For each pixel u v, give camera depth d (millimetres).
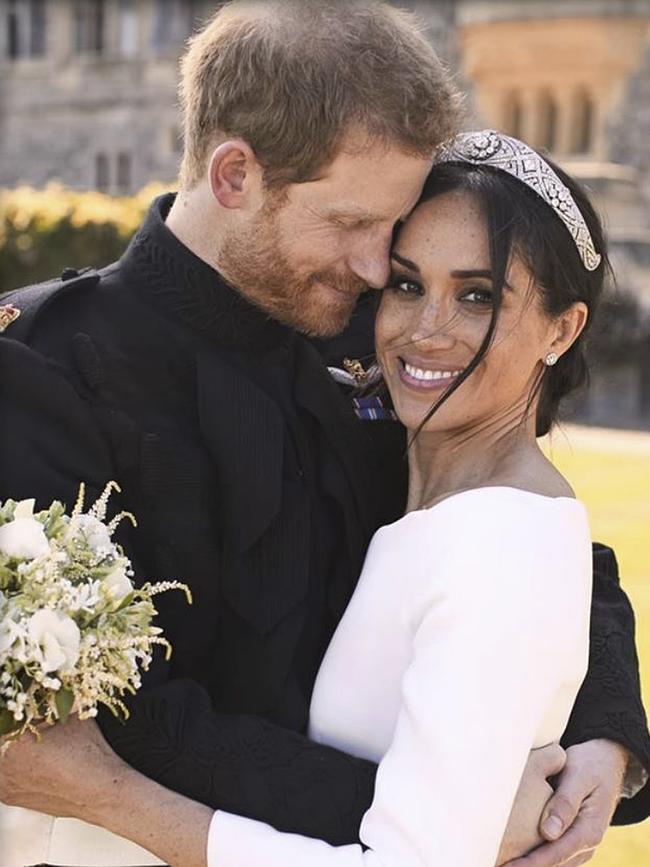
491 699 1536
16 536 1537
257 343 1826
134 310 1792
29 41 19391
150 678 1665
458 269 1719
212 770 1620
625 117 15297
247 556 1754
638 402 12570
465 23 15969
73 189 19109
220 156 1717
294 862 1546
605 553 2150
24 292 1839
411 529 1674
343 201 1693
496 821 1527
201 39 1775
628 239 13734
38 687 1527
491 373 1755
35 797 1630
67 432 1687
